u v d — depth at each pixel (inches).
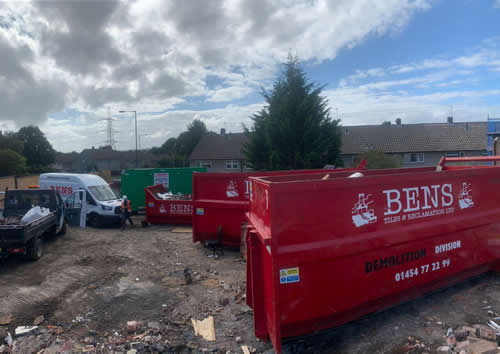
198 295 255.0
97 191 590.9
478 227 219.5
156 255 368.8
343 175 268.2
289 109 1060.5
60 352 183.5
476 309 201.6
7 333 205.0
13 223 350.9
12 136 2645.2
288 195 155.9
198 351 181.2
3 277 299.6
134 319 218.8
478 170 220.4
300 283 157.8
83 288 271.0
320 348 173.5
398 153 1640.0
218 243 368.5
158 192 627.5
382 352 167.0
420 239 191.3
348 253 166.7
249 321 212.1
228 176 378.9
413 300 214.7
